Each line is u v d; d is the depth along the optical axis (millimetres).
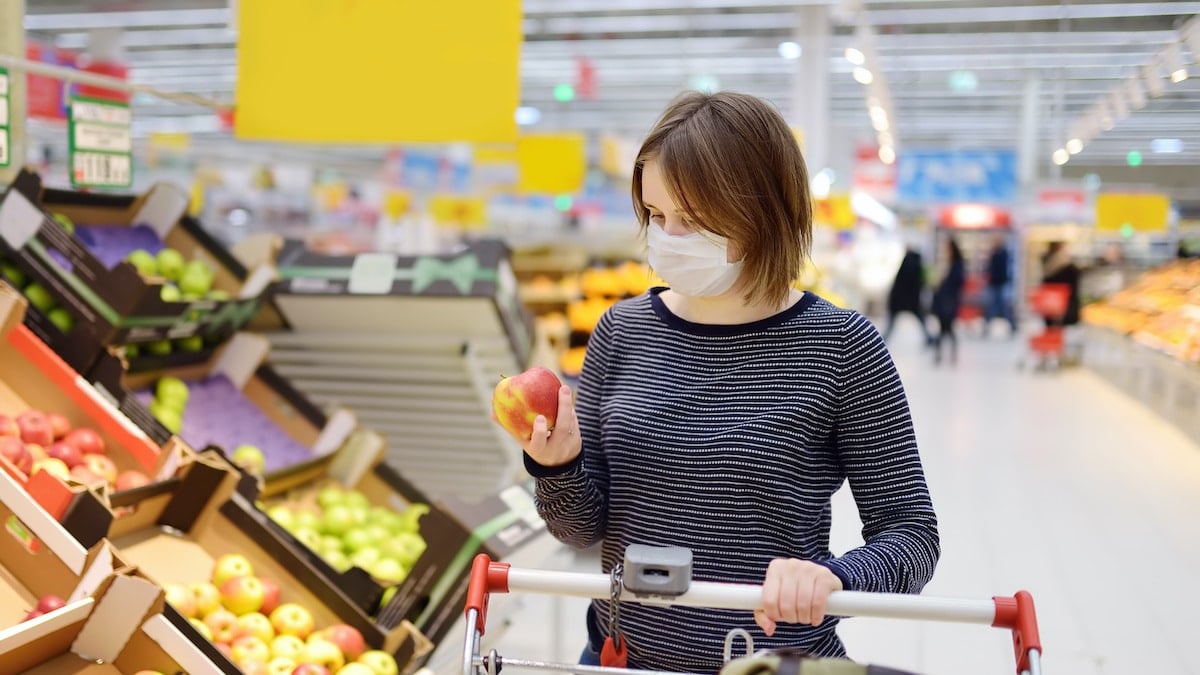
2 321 2656
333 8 3445
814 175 11445
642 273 7441
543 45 13539
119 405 2768
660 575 1316
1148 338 10469
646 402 1589
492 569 1419
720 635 1535
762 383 1533
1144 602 4695
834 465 1560
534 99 18141
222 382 3547
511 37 3344
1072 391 11758
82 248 2773
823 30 11266
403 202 17719
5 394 2674
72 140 3107
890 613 1279
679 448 1541
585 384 1728
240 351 3586
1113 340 12156
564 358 6285
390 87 3420
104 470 2529
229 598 2428
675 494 1539
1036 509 6320
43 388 2684
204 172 17297
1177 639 4254
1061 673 3924
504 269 3980
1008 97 16219
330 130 3461
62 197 3174
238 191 19844
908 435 1505
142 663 2043
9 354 2689
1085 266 18531
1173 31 9430
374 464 3539
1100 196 15914
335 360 4086
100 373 2779
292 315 4035
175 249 3518
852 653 4059
